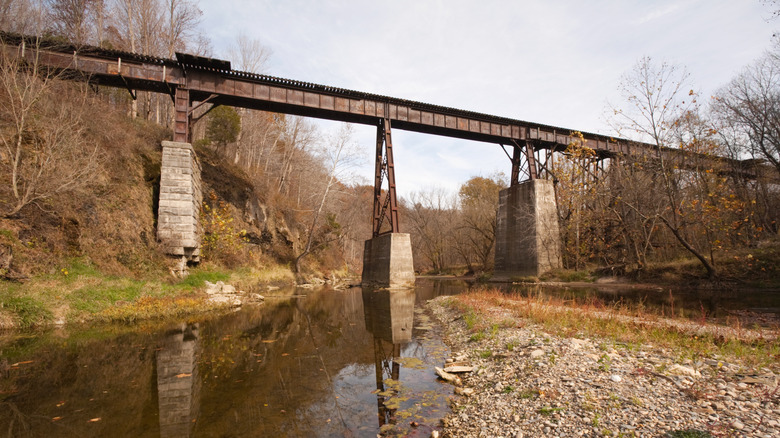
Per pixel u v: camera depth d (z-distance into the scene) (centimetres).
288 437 489
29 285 1277
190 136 2384
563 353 743
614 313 1276
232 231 2606
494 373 719
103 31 3509
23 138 1532
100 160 1777
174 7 3575
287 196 4650
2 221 1299
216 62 2380
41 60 1970
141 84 2378
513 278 3300
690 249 2369
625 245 3241
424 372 792
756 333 941
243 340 1100
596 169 3609
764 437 378
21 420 537
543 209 3183
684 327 1012
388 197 3183
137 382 714
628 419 445
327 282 4003
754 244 2778
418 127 3344
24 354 895
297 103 2798
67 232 1512
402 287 2861
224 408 592
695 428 409
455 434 485
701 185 2848
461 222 5869
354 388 691
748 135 2877
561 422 459
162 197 2012
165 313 1517
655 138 2441
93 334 1145
